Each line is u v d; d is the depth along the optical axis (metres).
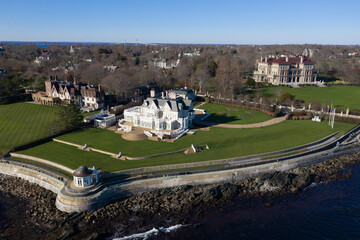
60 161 100.94
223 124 149.50
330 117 158.62
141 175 92.56
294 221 76.94
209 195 86.75
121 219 78.31
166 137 125.25
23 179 96.62
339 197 88.56
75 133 130.38
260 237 70.75
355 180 99.25
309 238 70.12
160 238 71.19
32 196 88.31
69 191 82.19
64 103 177.25
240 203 85.69
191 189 91.62
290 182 95.62
